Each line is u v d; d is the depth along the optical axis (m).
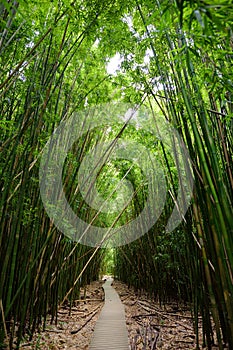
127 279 8.23
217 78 1.44
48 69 2.51
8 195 2.22
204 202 1.92
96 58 3.46
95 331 2.79
